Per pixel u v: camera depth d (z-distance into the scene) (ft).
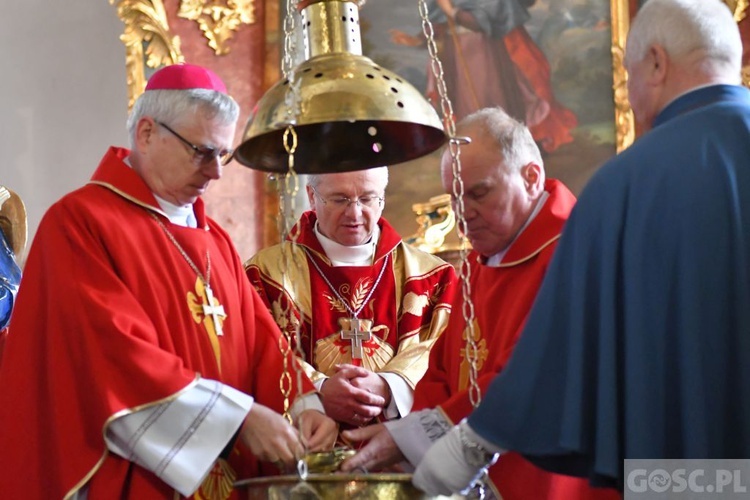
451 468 10.15
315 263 16.49
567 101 21.93
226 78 23.07
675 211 9.44
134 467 11.98
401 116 10.32
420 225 21.70
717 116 9.81
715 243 9.30
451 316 13.87
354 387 13.89
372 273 16.51
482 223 12.85
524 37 22.33
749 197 9.41
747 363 9.07
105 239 12.57
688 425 9.03
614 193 9.71
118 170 13.15
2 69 24.67
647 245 9.46
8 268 18.76
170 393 11.80
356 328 16.10
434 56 11.37
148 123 13.09
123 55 24.54
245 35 23.34
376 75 10.51
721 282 9.24
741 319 9.16
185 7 22.98
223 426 11.89
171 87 13.07
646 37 10.39
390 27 22.95
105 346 11.91
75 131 24.40
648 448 9.11
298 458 11.35
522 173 12.85
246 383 13.34
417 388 13.61
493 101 22.31
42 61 24.70
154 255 12.89
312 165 11.71
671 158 9.61
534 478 11.84
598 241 9.69
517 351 9.89
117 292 12.23
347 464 11.25
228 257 13.92
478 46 22.52
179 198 13.30
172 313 12.73
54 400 11.89
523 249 12.80
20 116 24.50
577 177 21.67
